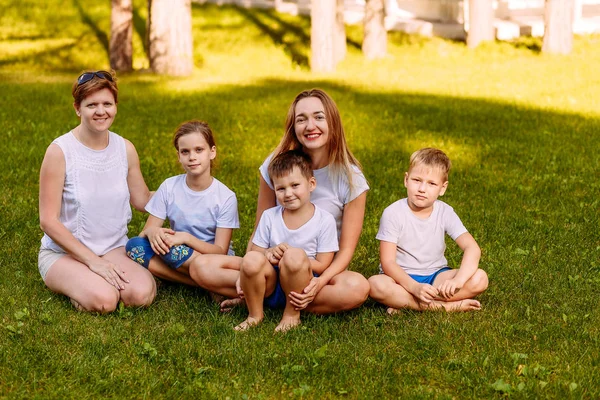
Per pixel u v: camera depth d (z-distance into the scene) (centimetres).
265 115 945
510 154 779
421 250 436
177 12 1242
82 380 348
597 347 379
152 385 343
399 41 1472
